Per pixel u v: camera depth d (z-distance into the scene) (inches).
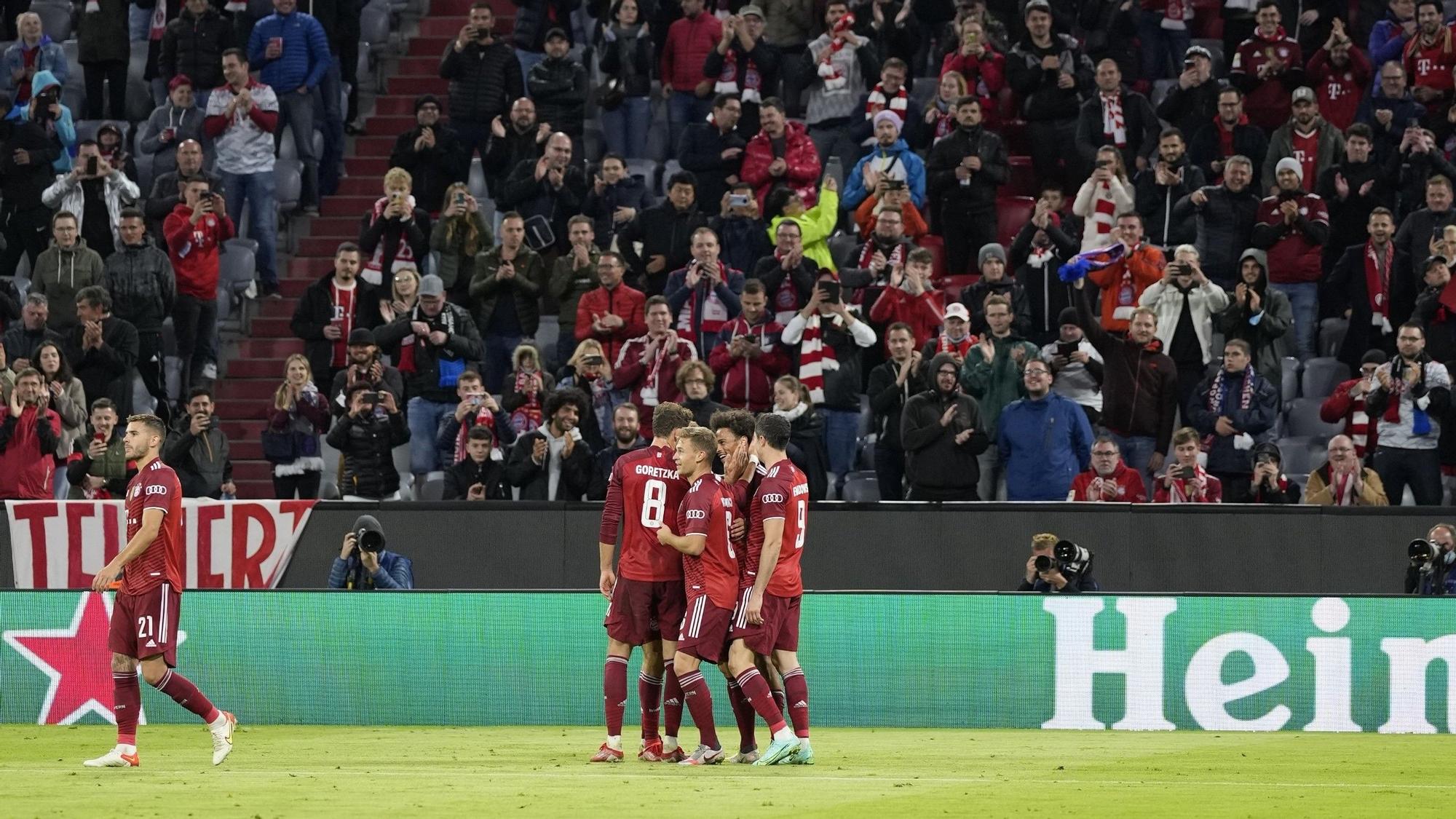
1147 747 1552.7
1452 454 2102.6
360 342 2171.5
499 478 2126.0
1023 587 1856.5
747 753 1389.0
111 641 1358.3
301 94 2733.8
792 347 2206.0
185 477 2176.4
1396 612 1722.4
